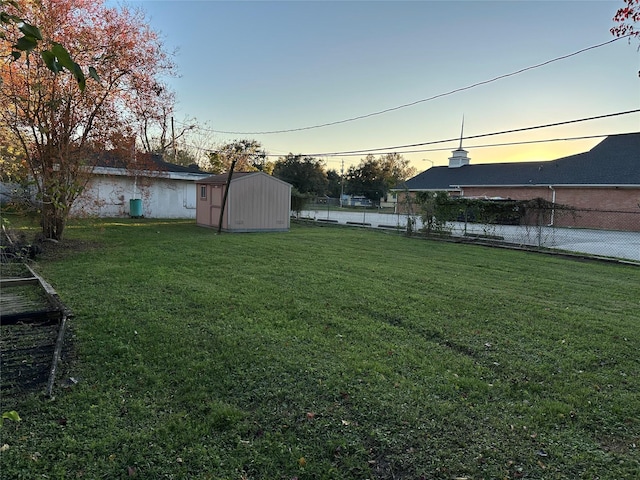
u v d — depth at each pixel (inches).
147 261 296.0
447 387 117.6
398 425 98.2
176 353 134.8
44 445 86.7
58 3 305.6
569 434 96.9
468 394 114.4
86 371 121.6
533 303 211.2
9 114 312.2
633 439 95.7
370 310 189.8
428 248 438.3
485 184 1033.5
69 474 78.7
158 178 716.0
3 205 350.0
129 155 429.4
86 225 498.9
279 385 115.8
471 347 149.4
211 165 1234.0
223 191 543.2
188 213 787.4
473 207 587.5
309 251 377.1
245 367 126.3
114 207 698.2
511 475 82.4
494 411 106.0
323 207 1582.2
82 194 406.3
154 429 93.7
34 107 312.7
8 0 37.3
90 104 350.3
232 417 99.1
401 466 84.5
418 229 597.3
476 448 90.5
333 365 129.2
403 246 446.6
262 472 81.5
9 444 86.7
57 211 359.3
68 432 91.7
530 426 99.5
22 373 121.0
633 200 783.7
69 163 352.5
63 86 325.4
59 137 343.3
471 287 244.1
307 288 227.6
